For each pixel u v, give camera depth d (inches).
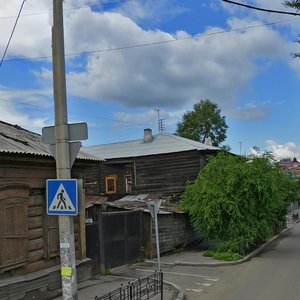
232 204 870.4
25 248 424.2
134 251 768.3
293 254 908.0
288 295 485.4
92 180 1595.7
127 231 743.7
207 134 2780.5
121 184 1555.1
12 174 416.2
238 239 855.7
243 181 893.8
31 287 416.8
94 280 553.9
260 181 893.2
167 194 1465.3
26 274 425.4
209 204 886.4
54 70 340.5
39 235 452.4
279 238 1322.6
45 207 461.1
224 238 880.3
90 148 1707.7
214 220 878.4
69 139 337.1
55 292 452.8
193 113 2815.0
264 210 908.6
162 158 1489.9
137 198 1455.5
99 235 631.2
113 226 693.9
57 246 474.9
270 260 811.4
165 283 552.4
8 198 406.3
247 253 884.6
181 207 989.2
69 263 325.1
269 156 981.8
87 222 660.7
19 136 484.7
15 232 411.8
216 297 482.6
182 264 749.3
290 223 2182.6
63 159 333.7
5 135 459.5
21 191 423.8
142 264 748.0
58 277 459.5
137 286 445.4
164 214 889.5
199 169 1424.7
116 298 420.8
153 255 823.1
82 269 530.6
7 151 390.6
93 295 456.8
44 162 451.5
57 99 338.3
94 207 706.8
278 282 569.6
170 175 1470.2
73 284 325.7
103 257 634.8
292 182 1440.7
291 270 676.7
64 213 324.8
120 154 1569.9
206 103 2812.5
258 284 557.9
